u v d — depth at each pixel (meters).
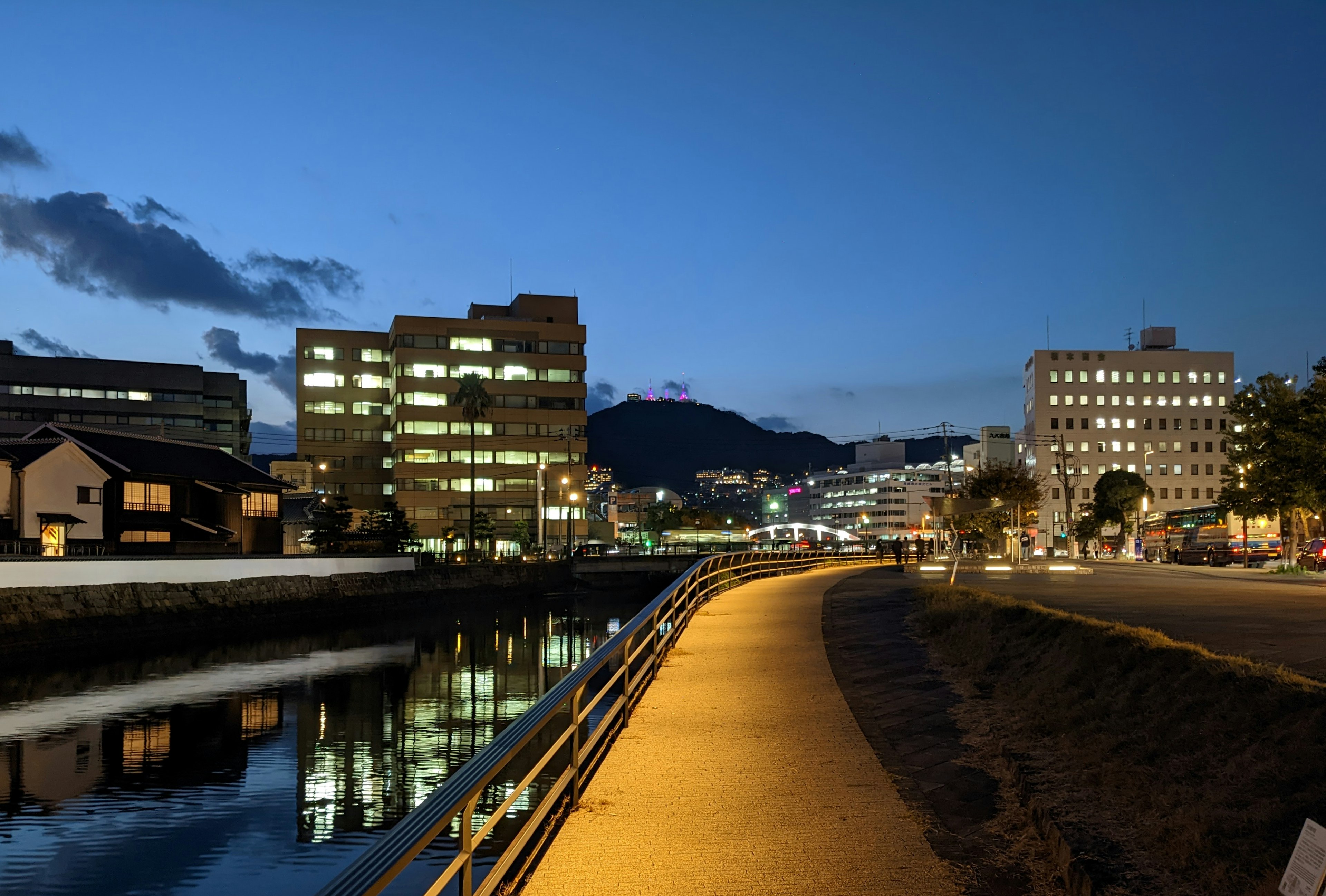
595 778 10.17
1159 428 143.00
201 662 44.78
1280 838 6.32
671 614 19.77
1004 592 29.27
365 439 119.88
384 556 70.56
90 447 59.75
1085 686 11.63
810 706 13.96
